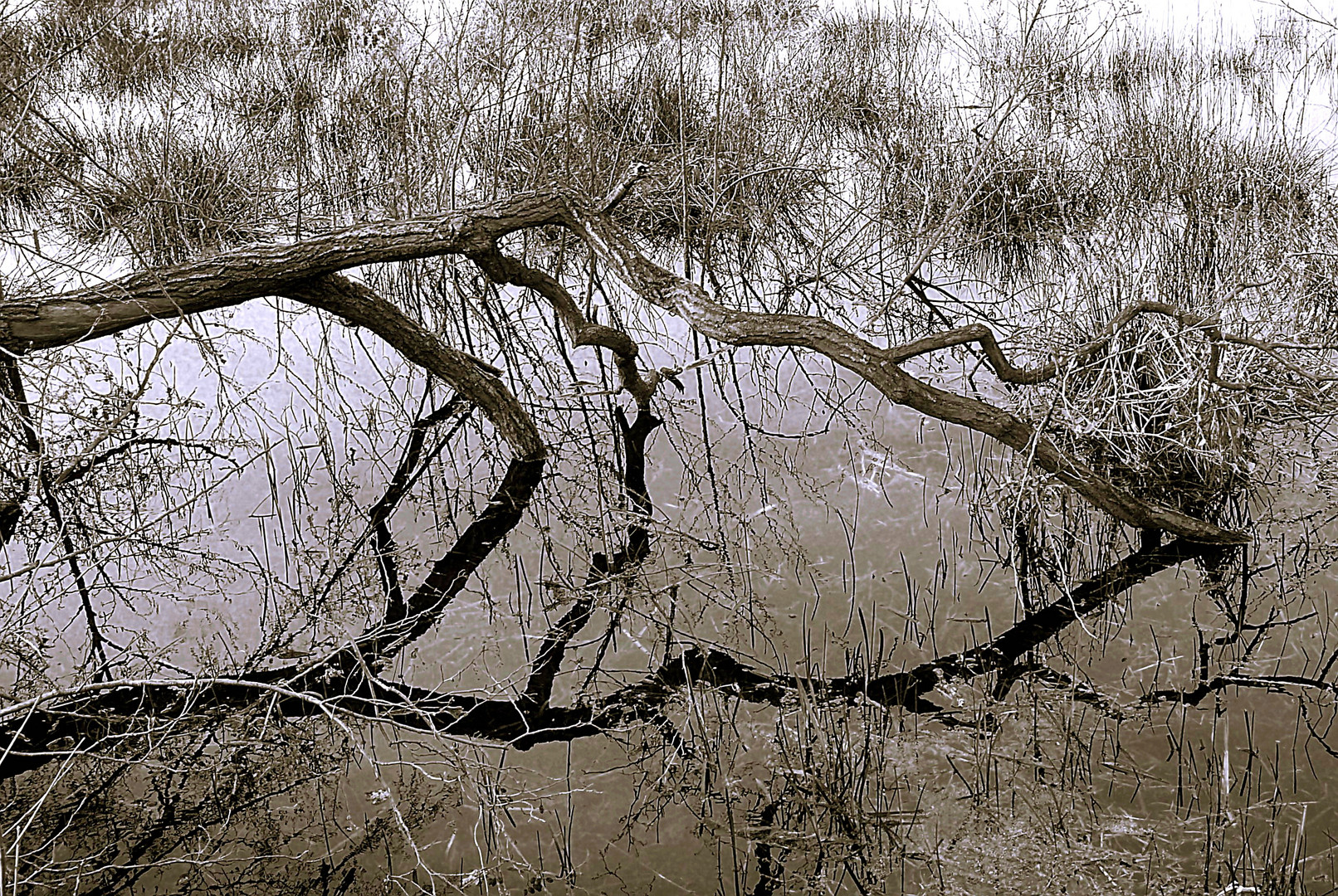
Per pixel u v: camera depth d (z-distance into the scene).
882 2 6.80
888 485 3.77
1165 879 2.28
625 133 5.39
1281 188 4.96
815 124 5.93
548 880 2.37
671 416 4.27
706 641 3.11
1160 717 2.73
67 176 4.41
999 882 2.30
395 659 3.10
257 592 3.36
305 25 6.11
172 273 3.16
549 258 4.98
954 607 3.19
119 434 3.37
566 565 3.49
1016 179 5.11
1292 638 2.98
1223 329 3.87
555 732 2.82
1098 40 6.31
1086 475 3.34
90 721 2.76
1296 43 6.43
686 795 2.59
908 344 3.45
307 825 2.52
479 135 5.19
